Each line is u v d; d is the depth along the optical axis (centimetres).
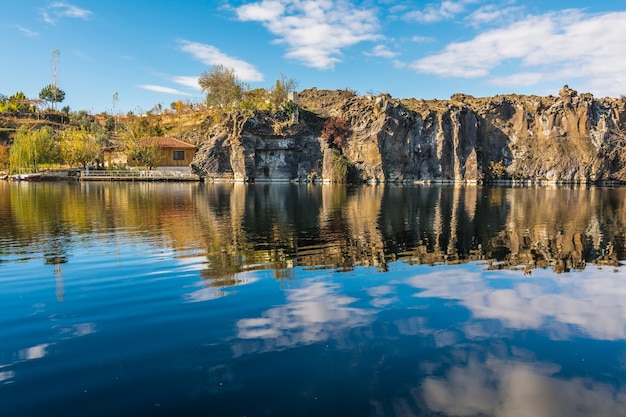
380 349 793
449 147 10900
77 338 838
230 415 573
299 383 663
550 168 11681
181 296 1114
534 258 1655
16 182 7581
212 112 13425
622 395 645
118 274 1337
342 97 12344
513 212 3431
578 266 1527
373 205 3878
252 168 9075
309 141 9738
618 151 11838
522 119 12244
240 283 1245
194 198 4381
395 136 10206
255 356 757
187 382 662
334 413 582
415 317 970
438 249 1808
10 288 1188
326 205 3800
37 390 636
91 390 636
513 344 828
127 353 769
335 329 891
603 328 921
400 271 1412
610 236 2205
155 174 8800
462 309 1032
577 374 710
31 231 2170
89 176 8306
